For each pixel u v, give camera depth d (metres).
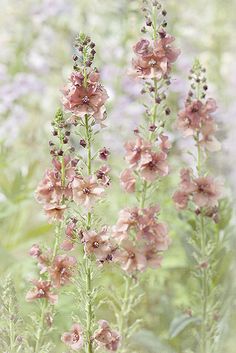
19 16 10.28
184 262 6.62
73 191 4.18
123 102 8.27
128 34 9.30
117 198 7.00
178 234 5.62
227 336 5.36
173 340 5.63
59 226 4.34
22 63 9.99
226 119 7.02
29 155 8.05
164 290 6.58
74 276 4.35
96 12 9.72
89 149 4.26
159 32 4.52
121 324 4.95
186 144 7.27
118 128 8.14
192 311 5.42
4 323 4.58
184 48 10.27
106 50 9.41
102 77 8.94
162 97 4.66
